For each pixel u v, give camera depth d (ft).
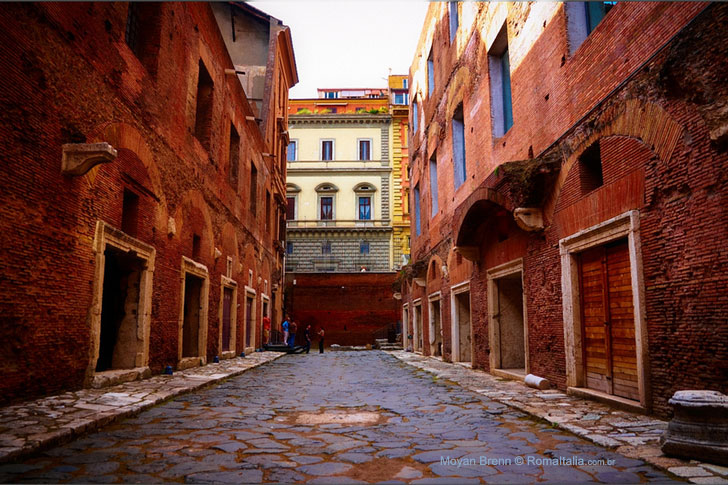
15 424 17.10
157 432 18.11
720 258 18.07
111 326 32.78
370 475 13.17
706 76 18.53
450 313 55.06
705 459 13.79
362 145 149.59
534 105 33.60
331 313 116.16
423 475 13.20
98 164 25.02
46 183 22.67
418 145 73.97
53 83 23.04
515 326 41.68
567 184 29.12
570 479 12.84
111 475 12.85
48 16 22.53
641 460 14.52
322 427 19.49
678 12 20.26
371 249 143.23
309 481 12.63
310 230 142.92
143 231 33.04
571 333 28.53
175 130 38.73
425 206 69.46
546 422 20.51
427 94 67.05
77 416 18.81
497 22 40.24
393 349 94.17
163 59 36.04
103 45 27.50
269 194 88.22
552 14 31.09
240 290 62.85
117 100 29.12
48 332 22.91
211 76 48.24
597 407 23.63
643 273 22.04
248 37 87.97
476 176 45.27
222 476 12.91
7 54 20.08
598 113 25.88
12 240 20.48
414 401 26.63
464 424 20.25
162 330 36.32
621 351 24.58
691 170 19.42
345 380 37.96
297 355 75.66
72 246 24.77
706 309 18.62
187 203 41.65
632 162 22.97
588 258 27.73
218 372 39.78
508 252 38.29
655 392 21.21
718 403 14.15
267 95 82.28
